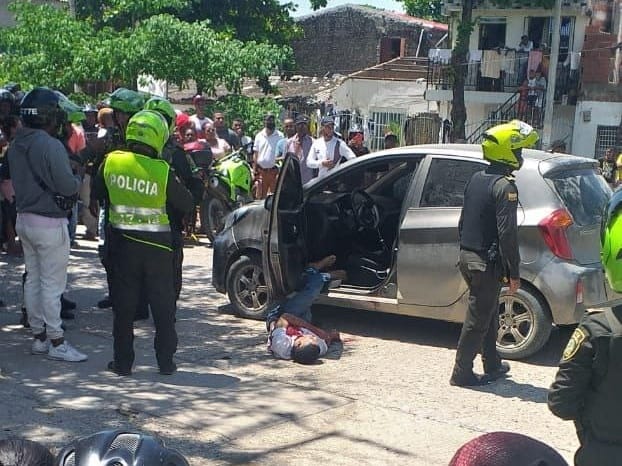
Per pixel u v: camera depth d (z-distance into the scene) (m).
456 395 6.07
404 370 6.65
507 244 5.86
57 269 6.49
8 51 18.73
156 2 20.83
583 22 27.78
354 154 13.16
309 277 7.41
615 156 15.34
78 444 2.14
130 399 5.79
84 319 7.90
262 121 19.25
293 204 7.41
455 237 6.98
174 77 18.45
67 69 18.00
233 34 27.27
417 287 7.18
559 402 3.12
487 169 6.09
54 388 5.96
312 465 4.84
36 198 6.30
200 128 13.88
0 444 2.04
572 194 6.89
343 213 8.15
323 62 43.62
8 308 8.23
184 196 6.20
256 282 8.05
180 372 6.46
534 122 27.41
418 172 7.31
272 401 5.85
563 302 6.62
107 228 6.16
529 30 28.48
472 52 28.50
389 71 34.06
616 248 2.93
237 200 12.15
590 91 27.44
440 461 4.94
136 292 6.19
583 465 3.11
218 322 8.01
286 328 6.96
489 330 6.32
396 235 7.52
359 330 7.85
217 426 5.36
